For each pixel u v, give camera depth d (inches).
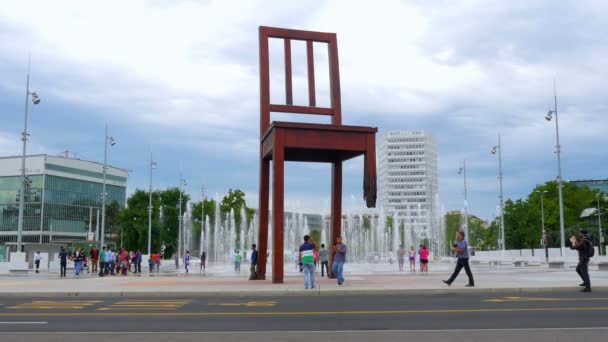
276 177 800.9
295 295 678.5
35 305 581.0
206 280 943.0
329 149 806.5
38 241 4404.5
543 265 1743.4
